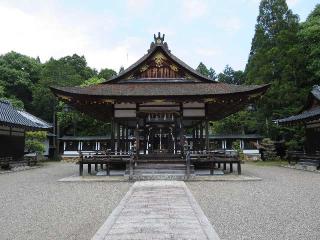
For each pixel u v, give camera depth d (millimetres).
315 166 26719
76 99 21375
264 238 7148
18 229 8117
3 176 23219
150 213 9523
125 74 24359
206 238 7000
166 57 24562
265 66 42812
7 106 34188
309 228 7965
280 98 40156
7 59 66000
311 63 39719
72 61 72875
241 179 19188
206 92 21859
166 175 19578
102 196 13312
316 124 29422
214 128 57438
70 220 9047
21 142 34344
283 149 45656
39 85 61281
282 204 11227
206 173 21969
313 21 42344
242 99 21469
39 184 17859
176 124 25484
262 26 48719
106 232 7461
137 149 22375
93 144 56969
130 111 23141
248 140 53344
